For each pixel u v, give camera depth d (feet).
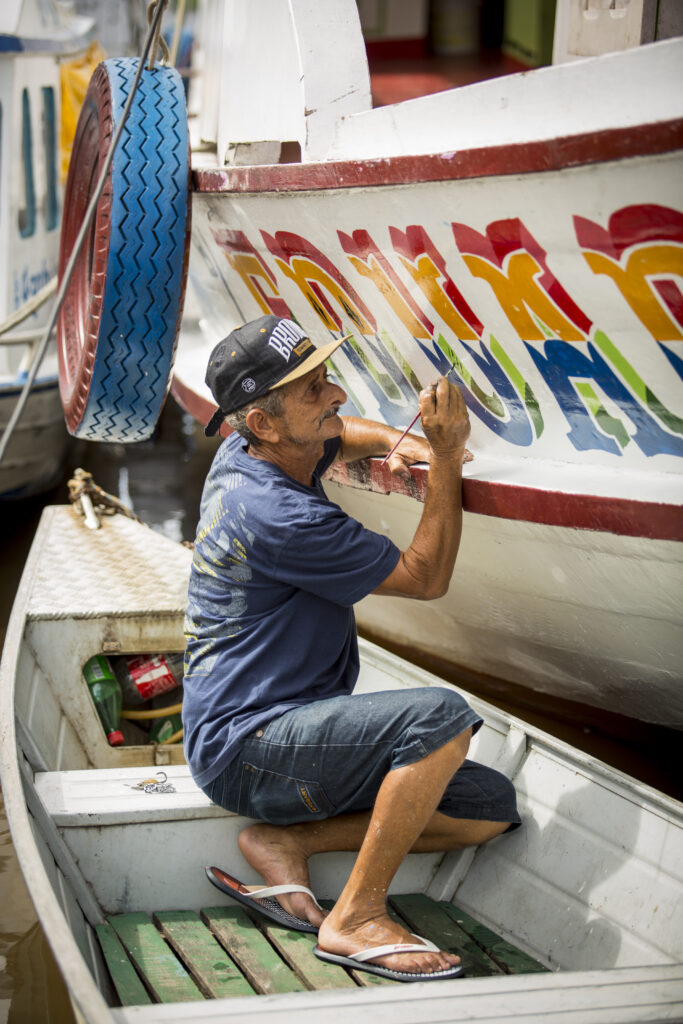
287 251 10.59
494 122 8.27
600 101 7.51
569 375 8.46
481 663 12.92
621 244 7.36
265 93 11.84
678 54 7.04
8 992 8.78
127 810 8.26
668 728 11.57
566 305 8.05
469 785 8.18
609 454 8.61
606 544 8.61
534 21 23.22
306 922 7.73
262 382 7.52
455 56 25.32
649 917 7.49
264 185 9.98
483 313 8.74
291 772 7.55
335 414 7.91
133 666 11.59
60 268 15.79
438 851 8.59
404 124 9.15
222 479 7.98
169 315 11.80
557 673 11.68
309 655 7.79
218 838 8.42
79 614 11.06
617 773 8.29
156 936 7.84
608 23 9.83
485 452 9.69
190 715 8.05
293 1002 6.23
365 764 7.37
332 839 8.09
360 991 6.37
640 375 7.99
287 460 7.89
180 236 11.51
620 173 7.02
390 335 9.97
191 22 33.58
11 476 19.12
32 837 6.94
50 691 11.03
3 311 18.97
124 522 13.69
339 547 7.45
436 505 7.80
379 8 25.67
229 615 7.82
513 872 8.43
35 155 19.77
